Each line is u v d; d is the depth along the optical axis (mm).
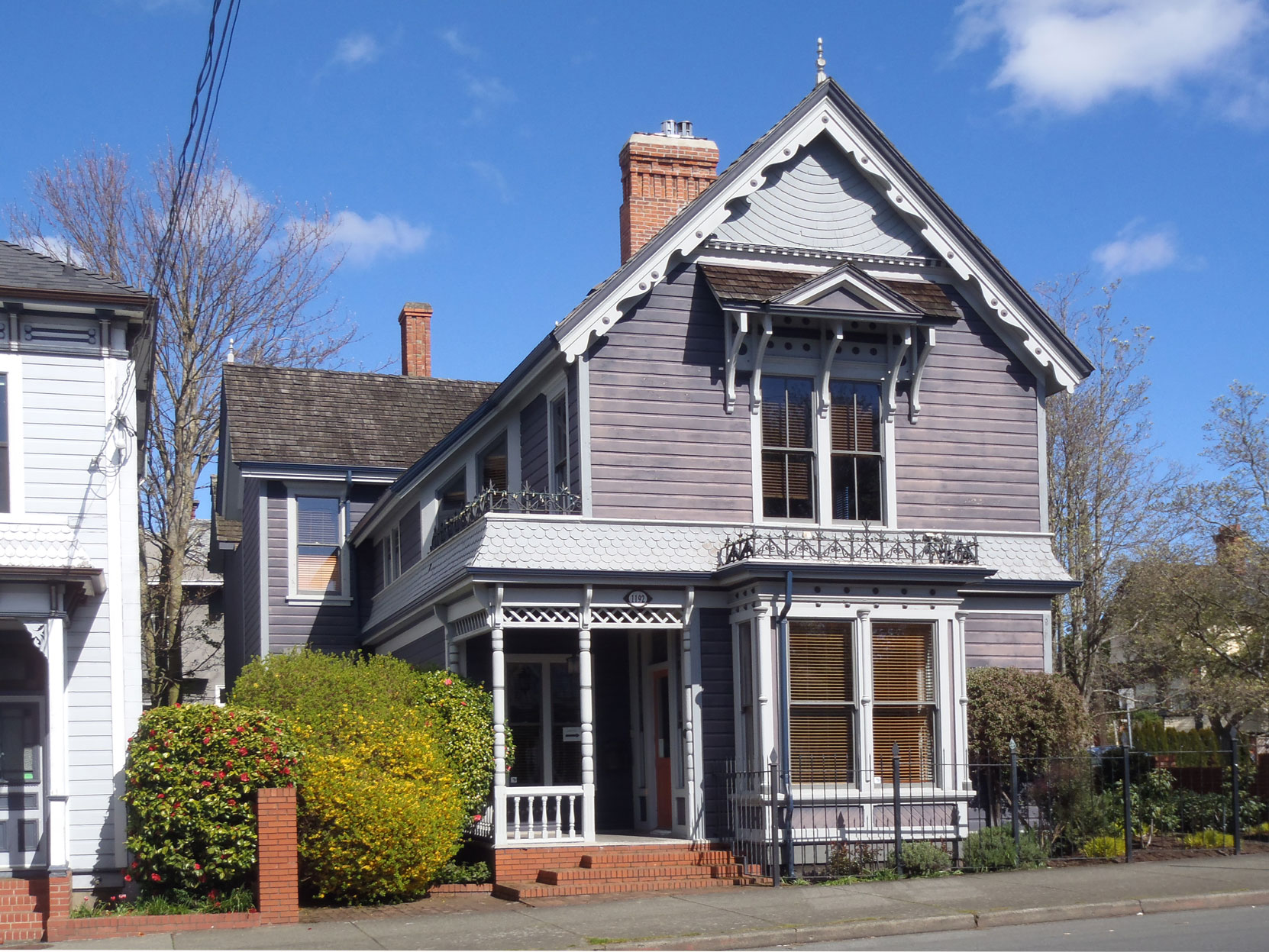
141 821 15562
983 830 17844
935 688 18094
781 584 17594
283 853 15016
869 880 16578
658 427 18797
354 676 17984
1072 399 31828
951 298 20672
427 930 13797
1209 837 19219
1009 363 20875
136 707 16844
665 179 22172
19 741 16922
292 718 17031
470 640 21094
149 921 14320
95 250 35875
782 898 15188
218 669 42031
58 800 15359
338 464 28641
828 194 20094
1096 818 18562
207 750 15414
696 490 18812
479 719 17906
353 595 28750
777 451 19375
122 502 17172
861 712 17656
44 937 14336
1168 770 21172
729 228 19500
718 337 19281
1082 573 30703
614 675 21375
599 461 18469
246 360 37375
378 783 15961
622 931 13367
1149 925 13508
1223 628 25266
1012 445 20625
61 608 15828
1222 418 27734
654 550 18375
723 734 18281
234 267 36750
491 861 17516
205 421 36375
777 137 19562
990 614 20141
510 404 21484
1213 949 11914
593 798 17672
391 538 27188
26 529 16141
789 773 16969
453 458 24125
